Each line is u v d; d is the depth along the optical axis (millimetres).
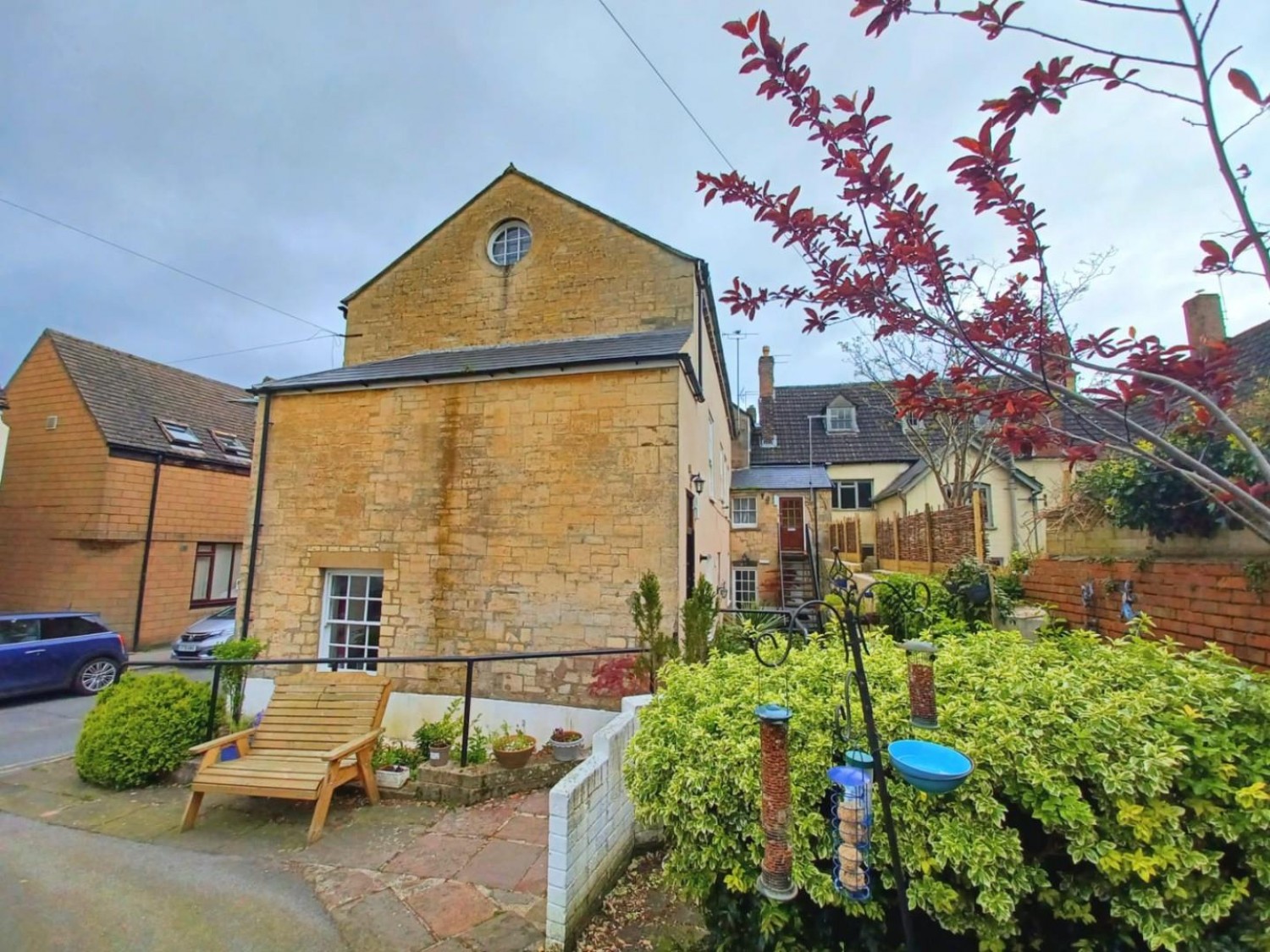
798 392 24203
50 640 9359
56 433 13312
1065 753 2008
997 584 6250
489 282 9875
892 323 2594
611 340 8602
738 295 3002
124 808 4684
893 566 13172
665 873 2566
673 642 5910
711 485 10852
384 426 7730
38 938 2988
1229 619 3488
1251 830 1895
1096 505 5008
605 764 3346
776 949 2186
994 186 2115
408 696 7039
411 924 3053
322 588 7762
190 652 10922
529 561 6938
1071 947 2102
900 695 2426
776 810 2018
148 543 13492
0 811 4684
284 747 4758
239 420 17375
